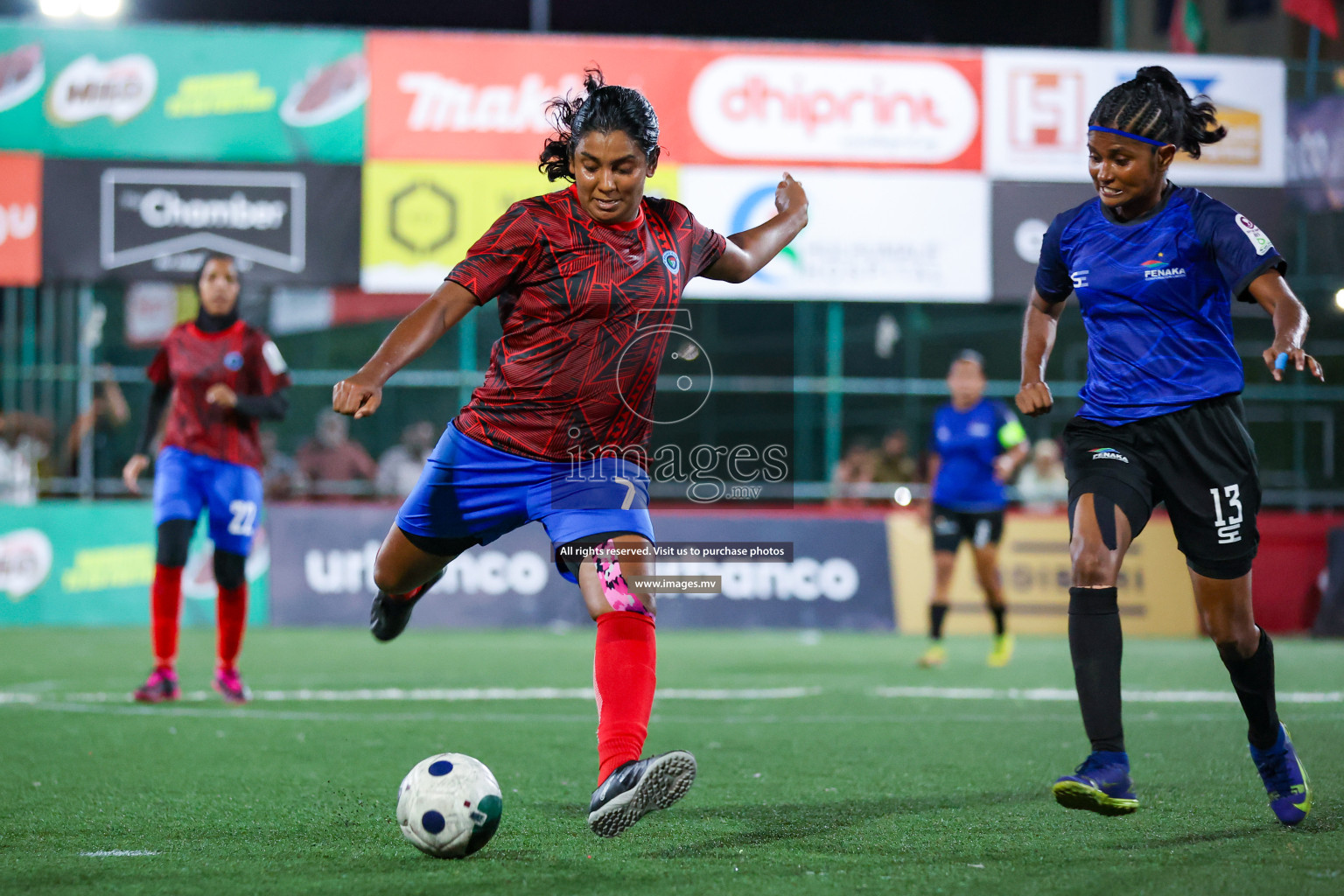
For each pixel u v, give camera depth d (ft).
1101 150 41.39
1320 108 150.20
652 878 35.35
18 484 152.87
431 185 142.72
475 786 37.93
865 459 163.94
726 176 143.95
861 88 145.18
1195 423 41.24
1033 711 77.77
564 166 40.57
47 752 59.36
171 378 81.10
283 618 148.66
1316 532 155.53
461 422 40.22
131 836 41.19
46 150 140.26
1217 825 43.09
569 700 81.92
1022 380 45.14
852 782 52.37
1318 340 182.50
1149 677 100.73
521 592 151.02
